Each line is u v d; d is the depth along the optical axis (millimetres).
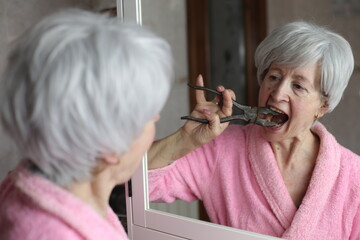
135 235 719
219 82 1449
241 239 609
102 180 406
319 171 575
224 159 661
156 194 694
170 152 688
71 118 328
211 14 1407
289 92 602
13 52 354
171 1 1128
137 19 662
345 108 577
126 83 331
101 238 369
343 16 673
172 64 388
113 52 329
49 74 324
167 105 700
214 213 659
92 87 323
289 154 601
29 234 349
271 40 611
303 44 576
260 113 634
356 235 550
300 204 588
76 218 356
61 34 333
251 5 1494
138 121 352
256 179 627
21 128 344
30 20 904
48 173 369
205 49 1342
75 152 346
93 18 356
